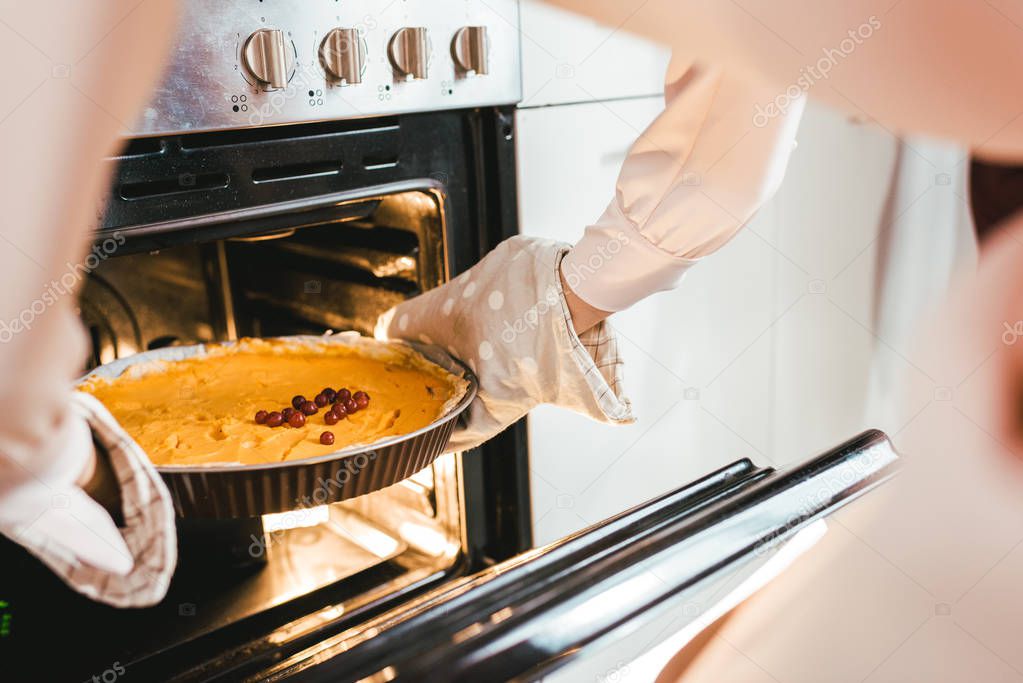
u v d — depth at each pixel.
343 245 1.12
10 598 0.78
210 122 0.76
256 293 1.24
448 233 1.01
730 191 0.73
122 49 0.28
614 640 0.49
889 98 0.33
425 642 0.47
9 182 0.27
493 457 1.13
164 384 0.95
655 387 1.42
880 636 0.61
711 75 0.70
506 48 0.98
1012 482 0.55
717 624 0.70
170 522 0.54
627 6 0.32
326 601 0.97
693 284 1.45
